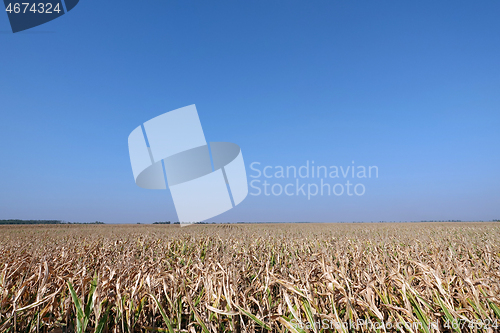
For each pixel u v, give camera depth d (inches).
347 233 693.3
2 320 109.3
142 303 125.3
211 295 124.3
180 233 549.3
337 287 114.9
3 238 594.9
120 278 124.2
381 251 264.8
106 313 111.2
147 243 404.8
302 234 609.3
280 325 120.3
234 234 503.2
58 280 135.0
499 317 113.7
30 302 125.9
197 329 126.5
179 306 123.0
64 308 118.9
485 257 229.8
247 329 117.3
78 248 346.6
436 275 121.5
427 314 115.0
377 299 127.5
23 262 159.0
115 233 635.5
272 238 481.7
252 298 123.0
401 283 126.8
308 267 149.3
